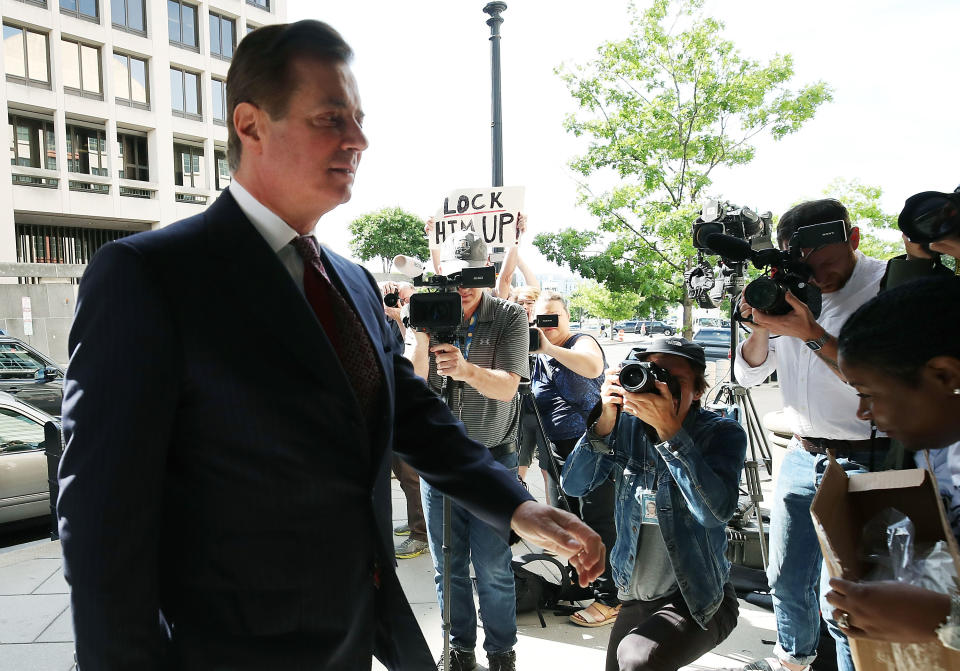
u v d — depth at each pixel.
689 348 2.27
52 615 3.74
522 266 5.45
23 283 19.39
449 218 5.56
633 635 2.20
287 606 1.22
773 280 2.08
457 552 3.01
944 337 1.10
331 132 1.29
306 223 1.38
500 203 5.46
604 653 3.20
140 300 1.12
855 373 1.21
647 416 2.14
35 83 24.20
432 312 2.60
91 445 1.07
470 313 3.06
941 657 1.11
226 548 1.19
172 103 28.17
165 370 1.12
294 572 1.23
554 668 3.06
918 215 1.70
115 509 1.06
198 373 1.16
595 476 2.48
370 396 1.41
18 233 25.03
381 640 1.43
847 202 9.04
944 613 1.08
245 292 1.22
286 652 1.22
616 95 8.59
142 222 27.91
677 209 8.34
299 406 1.23
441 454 1.60
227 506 1.19
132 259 1.14
